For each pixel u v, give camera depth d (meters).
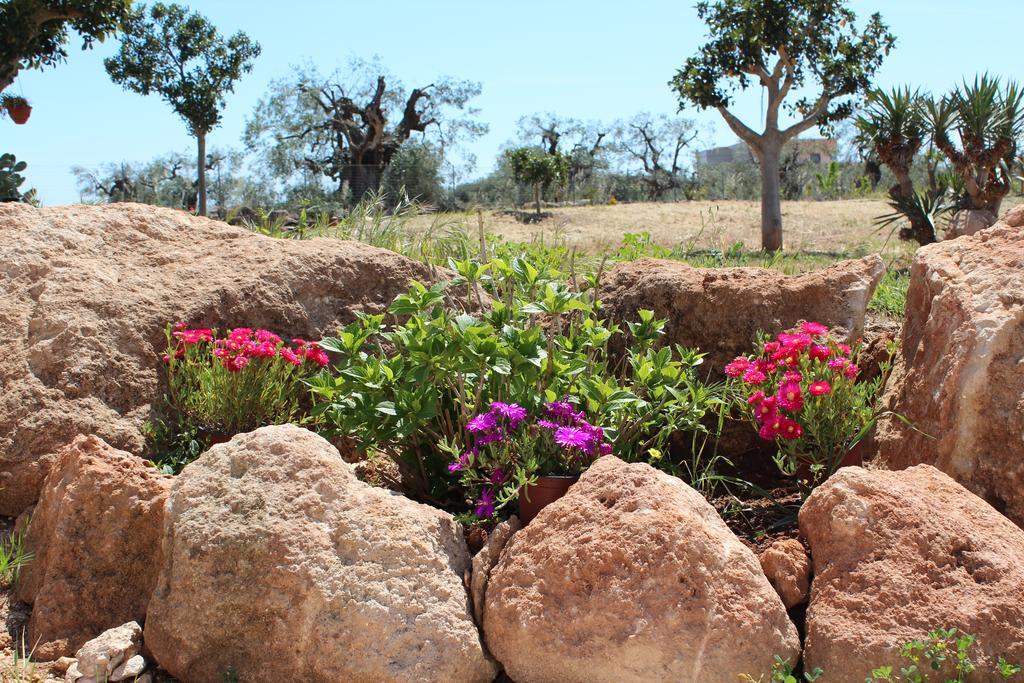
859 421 4.10
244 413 4.45
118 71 31.28
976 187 14.49
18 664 3.30
